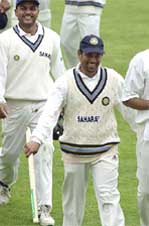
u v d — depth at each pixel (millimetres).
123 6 85375
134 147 44156
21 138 34469
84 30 49281
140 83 29219
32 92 33531
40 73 33562
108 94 29141
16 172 35812
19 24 33438
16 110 33844
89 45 28500
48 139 33188
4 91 33000
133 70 29250
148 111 29281
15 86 33531
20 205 35875
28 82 33500
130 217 34500
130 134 46469
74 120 29172
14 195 36969
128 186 38094
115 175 29391
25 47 33219
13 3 43281
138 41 70250
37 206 33719
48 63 33750
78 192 29812
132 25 76500
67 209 30109
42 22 46406
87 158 29438
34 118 33875
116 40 70438
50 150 33375
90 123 29172
